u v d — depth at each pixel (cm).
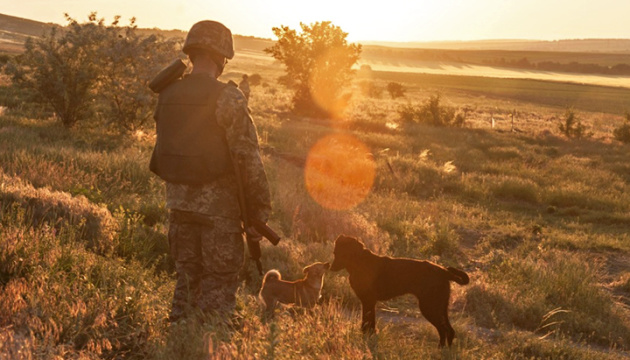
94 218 770
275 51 4166
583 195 1997
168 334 387
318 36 4116
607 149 3319
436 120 4178
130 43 2006
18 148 1327
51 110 2306
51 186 1011
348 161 2025
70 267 546
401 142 2900
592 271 1112
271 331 344
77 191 995
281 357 350
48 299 434
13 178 906
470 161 2606
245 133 369
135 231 817
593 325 821
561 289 955
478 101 8138
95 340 391
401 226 1298
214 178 372
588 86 12800
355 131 3153
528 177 2325
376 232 1167
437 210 1591
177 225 390
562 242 1427
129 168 1323
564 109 7525
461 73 19075
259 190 374
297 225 1111
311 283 629
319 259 913
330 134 2869
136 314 445
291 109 4262
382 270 591
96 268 567
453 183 2025
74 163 1273
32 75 1967
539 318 820
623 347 782
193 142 368
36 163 1173
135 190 1210
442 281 592
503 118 5531
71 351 359
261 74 10162
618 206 1916
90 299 449
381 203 1526
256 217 377
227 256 382
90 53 1991
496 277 1018
